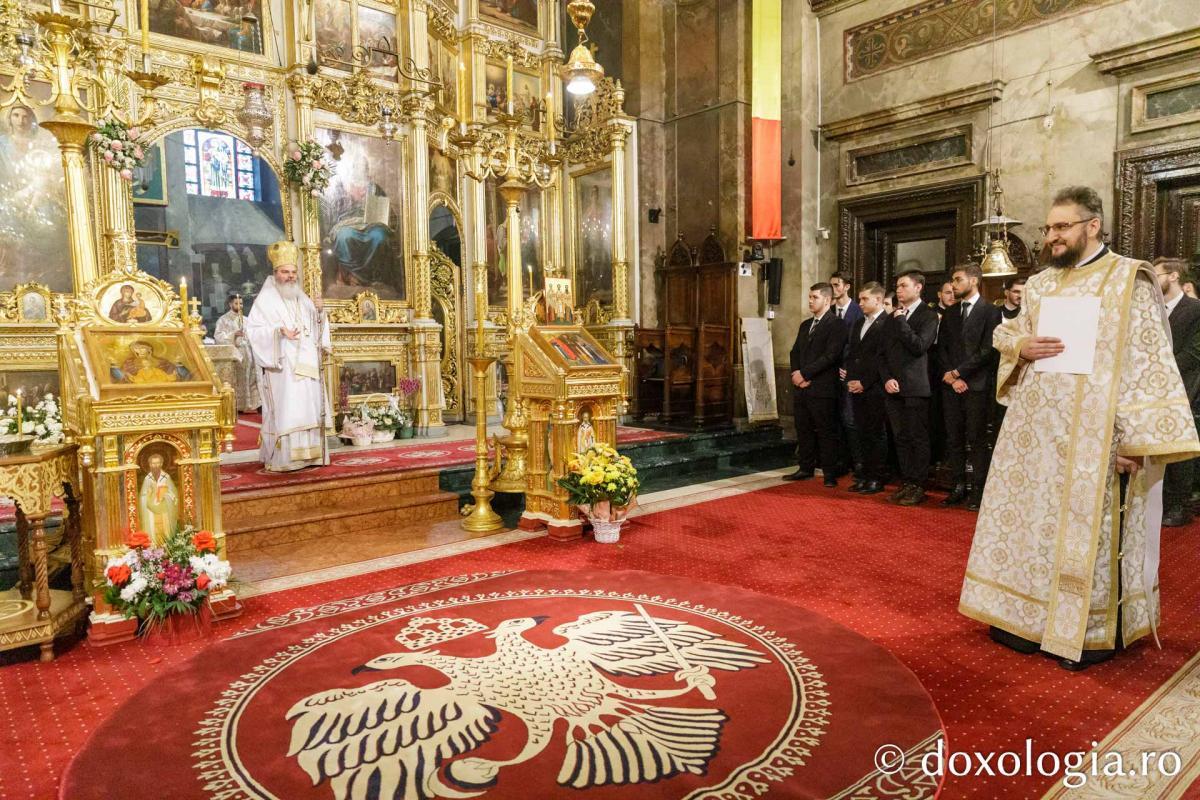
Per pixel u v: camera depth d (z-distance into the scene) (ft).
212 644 11.31
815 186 32.65
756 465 28.58
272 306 19.90
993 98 26.76
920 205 29.27
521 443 19.38
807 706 9.05
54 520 15.66
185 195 36.40
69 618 11.50
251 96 25.99
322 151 28.48
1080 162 24.90
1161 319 9.94
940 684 9.84
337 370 29.40
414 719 8.79
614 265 34.14
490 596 13.34
